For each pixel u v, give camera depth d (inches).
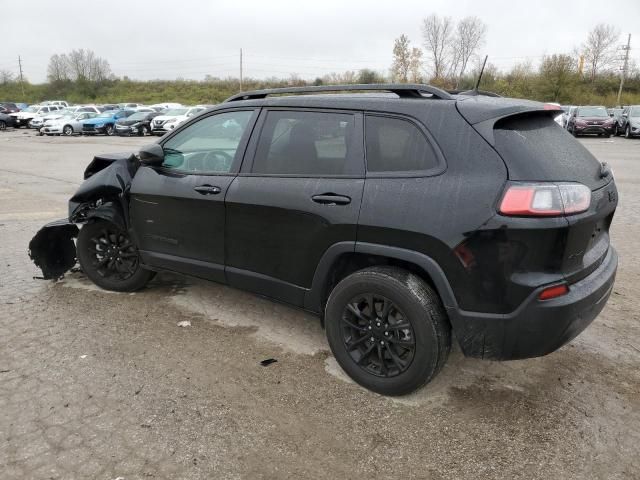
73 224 186.7
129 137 1223.5
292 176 129.9
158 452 101.2
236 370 132.3
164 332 152.9
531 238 99.4
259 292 142.0
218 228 144.6
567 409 117.3
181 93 2898.6
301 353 141.6
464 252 104.0
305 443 105.0
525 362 137.8
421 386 116.6
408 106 115.7
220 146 148.0
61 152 797.2
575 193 102.3
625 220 301.3
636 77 2458.2
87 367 132.0
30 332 151.2
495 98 120.6
